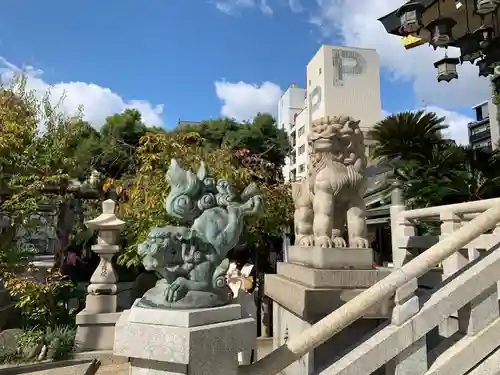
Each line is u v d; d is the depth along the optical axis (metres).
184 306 1.83
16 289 5.60
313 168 3.89
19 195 6.18
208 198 2.14
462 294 2.32
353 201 3.73
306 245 3.88
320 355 3.07
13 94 7.60
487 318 2.37
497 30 5.01
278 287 3.97
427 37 5.68
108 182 8.65
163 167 6.68
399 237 6.03
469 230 2.35
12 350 5.69
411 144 11.54
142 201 6.51
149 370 1.76
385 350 2.19
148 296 2.00
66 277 7.48
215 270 1.99
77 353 5.88
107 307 6.27
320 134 3.70
